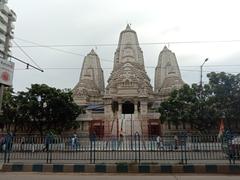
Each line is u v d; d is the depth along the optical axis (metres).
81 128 66.31
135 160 19.88
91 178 14.80
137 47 95.56
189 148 20.28
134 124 70.56
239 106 46.50
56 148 21.75
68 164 18.34
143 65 95.69
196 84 56.00
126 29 96.88
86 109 73.25
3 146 23.20
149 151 21.12
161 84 97.69
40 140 22.14
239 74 47.25
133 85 77.69
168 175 16.39
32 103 47.06
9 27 23.58
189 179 14.51
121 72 81.44
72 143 21.72
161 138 21.34
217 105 48.34
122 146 21.77
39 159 21.06
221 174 16.92
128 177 15.27
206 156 20.02
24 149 22.11
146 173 17.39
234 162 18.34
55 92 49.69
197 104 51.66
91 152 19.75
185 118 53.62
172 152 20.70
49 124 50.16
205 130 52.28
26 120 47.88
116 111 77.56
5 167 18.58
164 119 58.97
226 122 49.94
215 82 48.16
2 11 46.84
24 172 17.83
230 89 46.72
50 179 14.29
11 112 47.25
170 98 58.47
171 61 97.56
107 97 75.94
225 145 19.86
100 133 69.38
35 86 49.03
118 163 18.22
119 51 95.00
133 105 80.06
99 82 108.69
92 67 106.44
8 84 20.48
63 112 49.50
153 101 82.00
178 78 91.25
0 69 19.72
